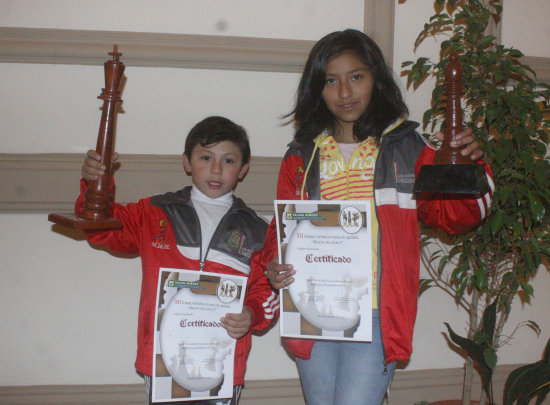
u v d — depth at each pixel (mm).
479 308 2102
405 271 1356
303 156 1498
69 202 1914
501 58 1812
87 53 1898
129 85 1949
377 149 1430
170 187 1942
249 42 1957
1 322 1935
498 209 1604
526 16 2115
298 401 2020
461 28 1772
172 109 1966
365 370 1356
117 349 1976
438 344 2105
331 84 1421
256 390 2004
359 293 1330
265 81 1995
